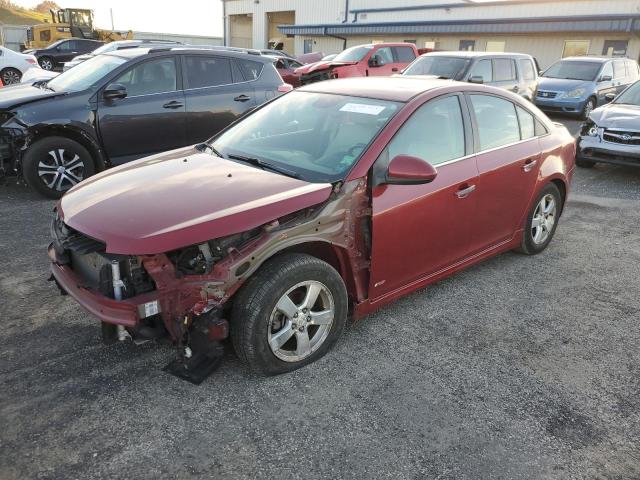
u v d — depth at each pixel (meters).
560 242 5.48
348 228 3.16
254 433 2.63
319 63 14.93
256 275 2.86
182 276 2.65
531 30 22.00
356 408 2.83
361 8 29.78
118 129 6.54
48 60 25.17
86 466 2.39
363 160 3.22
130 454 2.47
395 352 3.37
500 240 4.46
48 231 5.30
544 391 3.04
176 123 6.95
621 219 6.33
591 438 2.68
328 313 3.16
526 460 2.52
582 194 7.45
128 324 2.57
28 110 6.03
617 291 4.38
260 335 2.86
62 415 2.70
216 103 7.21
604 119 8.39
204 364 3.00
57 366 3.10
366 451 2.54
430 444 2.60
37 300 3.88
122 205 2.87
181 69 7.00
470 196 3.85
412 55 15.82
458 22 24.36
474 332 3.65
